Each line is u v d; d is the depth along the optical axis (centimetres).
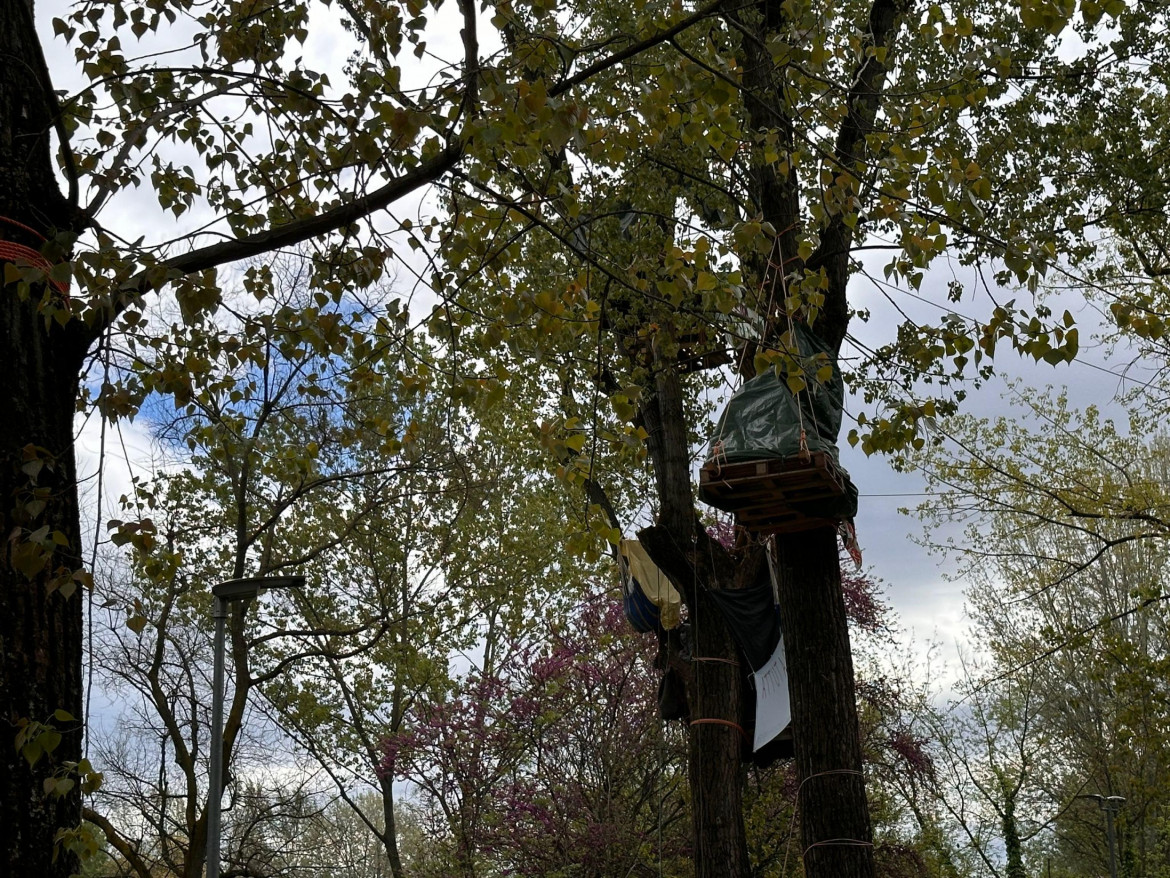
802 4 602
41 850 421
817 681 945
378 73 538
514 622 2669
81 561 480
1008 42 1010
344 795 2497
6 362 457
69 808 436
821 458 814
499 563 2628
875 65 986
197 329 622
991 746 2647
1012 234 632
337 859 3198
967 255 829
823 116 717
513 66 536
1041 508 1603
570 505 1659
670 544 1280
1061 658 2616
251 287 702
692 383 1527
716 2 570
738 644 1335
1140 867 3191
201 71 547
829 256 981
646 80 676
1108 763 2648
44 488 434
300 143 630
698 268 600
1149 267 1386
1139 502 1609
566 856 1955
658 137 639
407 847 3409
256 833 2212
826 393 859
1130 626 2838
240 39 613
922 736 2425
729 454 832
